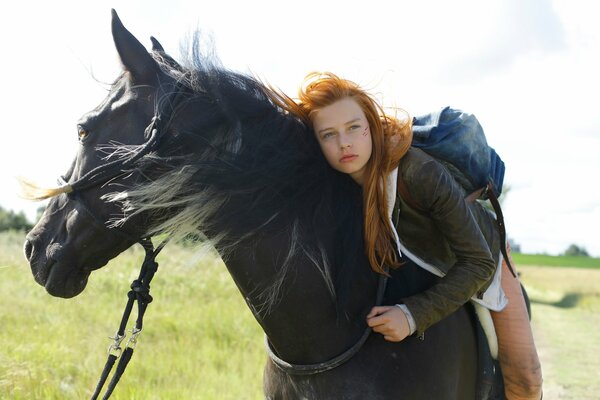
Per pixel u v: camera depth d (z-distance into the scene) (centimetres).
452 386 233
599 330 1233
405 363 222
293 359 229
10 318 684
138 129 216
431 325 230
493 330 257
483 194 254
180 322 750
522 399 264
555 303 1839
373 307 223
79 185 214
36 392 470
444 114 243
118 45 218
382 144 222
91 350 595
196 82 219
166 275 1002
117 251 223
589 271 3872
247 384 570
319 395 223
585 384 764
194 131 214
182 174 208
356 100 221
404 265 236
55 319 693
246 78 228
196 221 213
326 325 224
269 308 225
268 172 216
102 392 487
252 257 222
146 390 508
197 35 225
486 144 251
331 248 226
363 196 226
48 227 223
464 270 224
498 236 258
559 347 1028
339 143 220
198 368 600
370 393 218
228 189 212
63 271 219
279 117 225
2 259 939
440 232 235
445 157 239
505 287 262
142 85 219
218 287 1023
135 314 761
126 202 210
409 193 225
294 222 221
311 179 224
